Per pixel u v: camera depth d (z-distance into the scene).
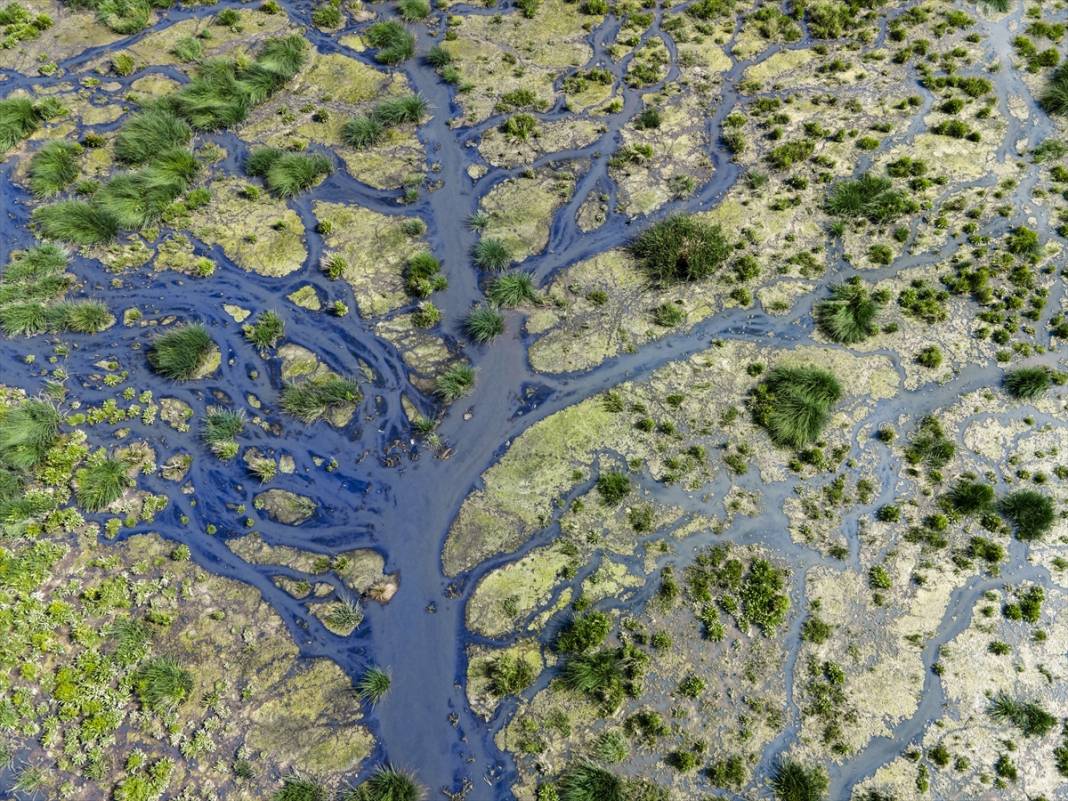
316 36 27.72
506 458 19.86
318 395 20.41
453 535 19.02
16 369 20.89
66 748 16.38
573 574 18.36
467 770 16.70
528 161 24.48
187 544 18.89
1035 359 20.64
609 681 17.00
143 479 19.61
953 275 21.84
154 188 23.41
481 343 21.36
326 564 18.72
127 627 17.58
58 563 18.36
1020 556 18.36
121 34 27.77
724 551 18.52
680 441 19.78
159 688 16.83
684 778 16.34
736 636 17.55
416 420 20.34
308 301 22.27
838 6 27.28
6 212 23.59
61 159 24.00
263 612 18.19
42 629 17.44
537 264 22.64
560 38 27.22
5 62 26.97
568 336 21.42
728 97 25.52
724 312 21.58
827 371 20.59
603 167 24.25
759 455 19.56
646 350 21.12
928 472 19.31
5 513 18.38
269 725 17.03
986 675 17.23
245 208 23.78
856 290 21.50
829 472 19.38
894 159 23.94
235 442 20.14
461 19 27.86
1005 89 25.28
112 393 20.70
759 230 22.78
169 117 24.88
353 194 24.06
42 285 21.89
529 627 17.91
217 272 22.75
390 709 17.23
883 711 16.94
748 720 16.83
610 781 16.12
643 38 27.05
